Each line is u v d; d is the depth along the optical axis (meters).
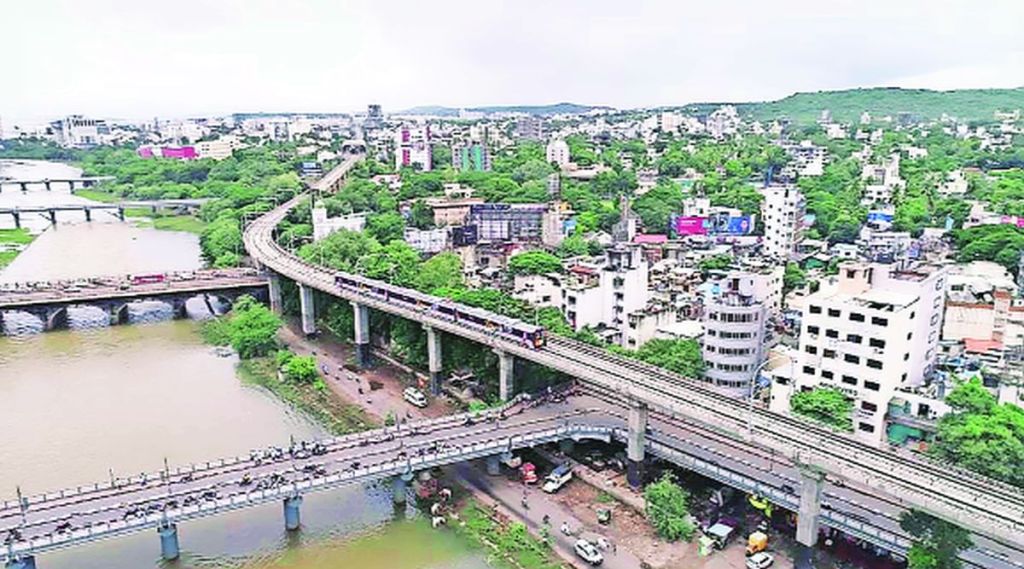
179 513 91.50
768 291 171.25
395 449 110.00
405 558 95.62
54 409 142.62
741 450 109.62
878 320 115.62
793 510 94.00
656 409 116.12
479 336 135.62
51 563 93.25
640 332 154.75
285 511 99.69
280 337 191.38
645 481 112.19
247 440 128.88
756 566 91.00
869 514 92.38
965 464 97.00
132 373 163.38
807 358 126.06
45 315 196.38
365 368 167.88
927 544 81.12
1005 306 144.25
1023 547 80.06
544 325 154.00
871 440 117.94
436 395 150.50
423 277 196.38
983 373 127.62
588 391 134.75
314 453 108.31
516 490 111.69
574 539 98.62
